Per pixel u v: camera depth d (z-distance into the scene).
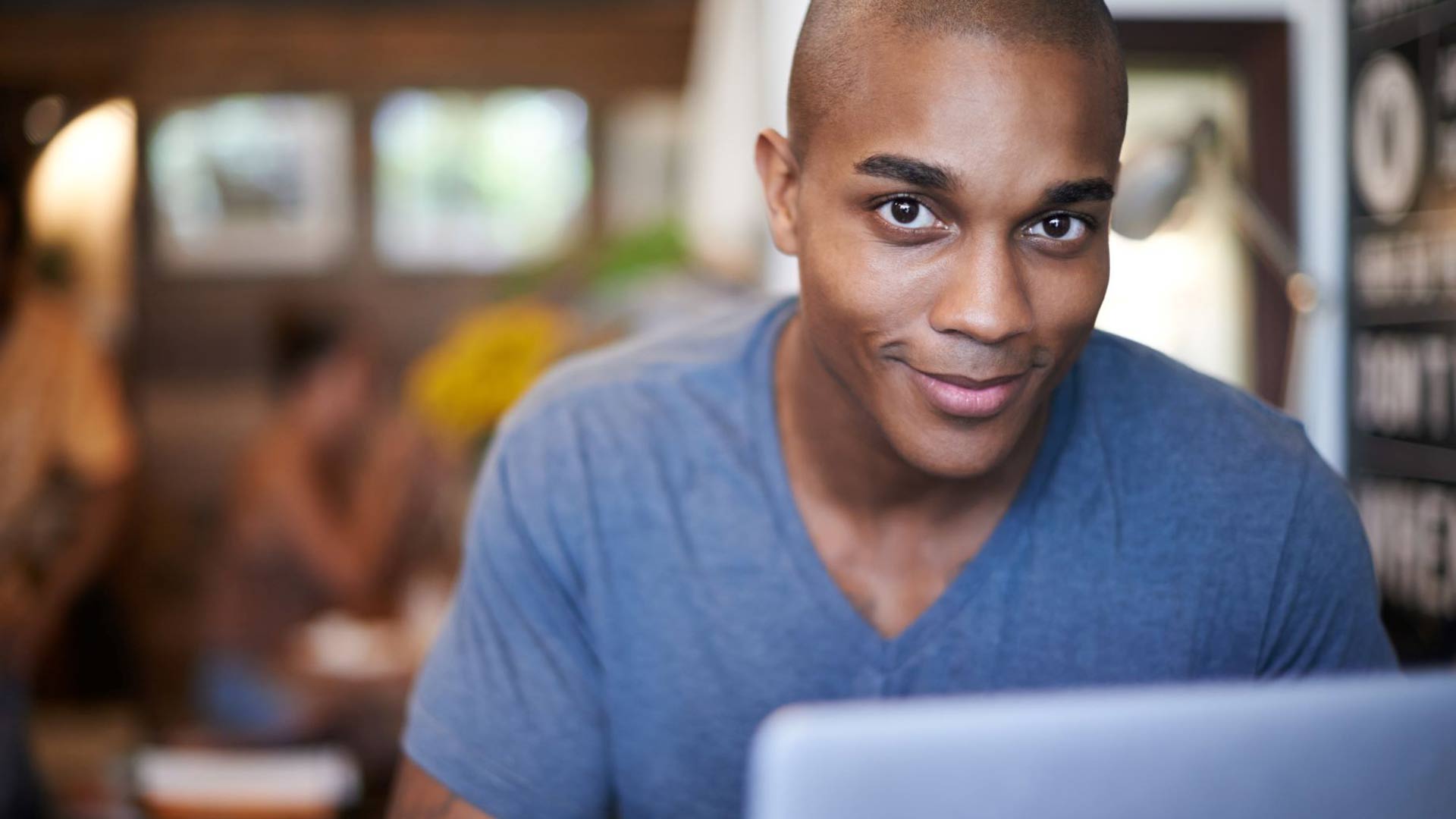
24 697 2.40
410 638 2.52
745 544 0.90
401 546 2.99
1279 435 0.92
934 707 0.46
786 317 0.95
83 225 4.91
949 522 0.88
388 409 5.11
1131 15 2.04
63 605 2.54
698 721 0.91
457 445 2.61
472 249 5.52
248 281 5.36
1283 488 0.90
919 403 0.75
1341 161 1.93
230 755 1.99
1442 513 1.68
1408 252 1.76
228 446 5.16
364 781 2.29
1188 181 1.91
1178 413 0.92
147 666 4.70
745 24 2.47
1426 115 1.71
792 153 0.80
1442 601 1.68
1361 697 0.49
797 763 0.45
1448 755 0.50
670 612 0.91
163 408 5.18
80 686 4.61
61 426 2.43
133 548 4.86
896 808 0.46
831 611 0.88
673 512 0.91
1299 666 0.92
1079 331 0.74
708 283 2.67
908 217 0.73
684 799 0.93
